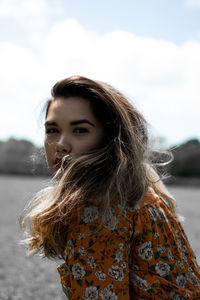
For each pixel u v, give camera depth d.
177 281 1.21
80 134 1.31
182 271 1.24
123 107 1.36
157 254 1.21
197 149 55.75
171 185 54.41
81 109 1.31
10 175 72.88
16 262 7.98
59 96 1.34
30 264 7.85
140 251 1.20
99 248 1.15
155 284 1.17
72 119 1.30
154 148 1.50
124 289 1.14
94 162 1.26
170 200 1.53
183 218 1.61
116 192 1.21
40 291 5.88
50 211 1.23
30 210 1.32
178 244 1.27
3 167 75.62
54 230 1.25
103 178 1.25
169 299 1.19
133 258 1.21
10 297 5.53
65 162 1.30
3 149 80.75
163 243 1.23
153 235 1.22
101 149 1.29
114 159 1.29
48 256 1.41
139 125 1.42
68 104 1.32
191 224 14.98
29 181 54.00
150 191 1.35
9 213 17.09
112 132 1.31
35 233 1.36
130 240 1.20
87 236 1.17
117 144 1.28
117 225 1.17
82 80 1.33
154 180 1.48
